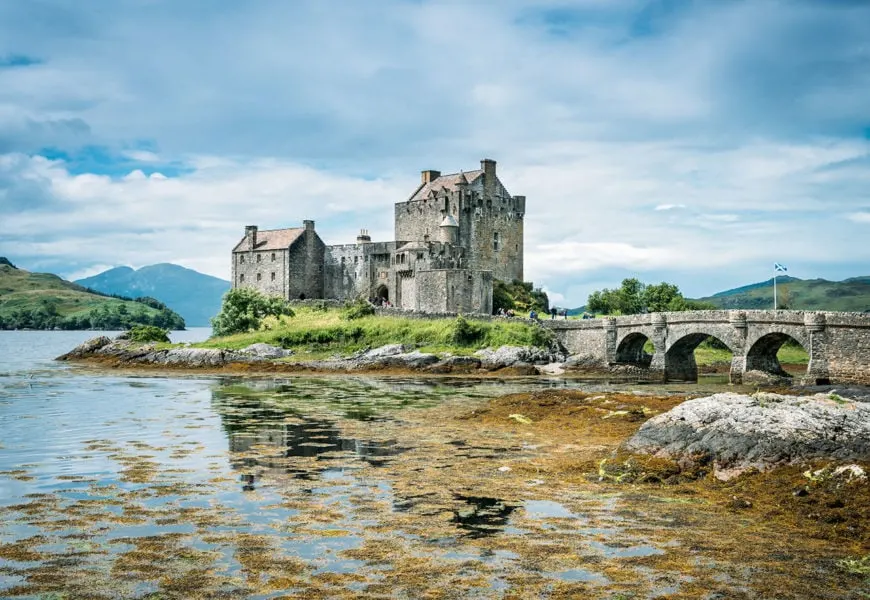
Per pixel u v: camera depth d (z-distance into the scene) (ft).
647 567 69.77
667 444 111.34
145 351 358.23
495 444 132.57
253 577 67.56
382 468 111.96
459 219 448.24
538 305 454.81
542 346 341.41
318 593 64.08
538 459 118.32
